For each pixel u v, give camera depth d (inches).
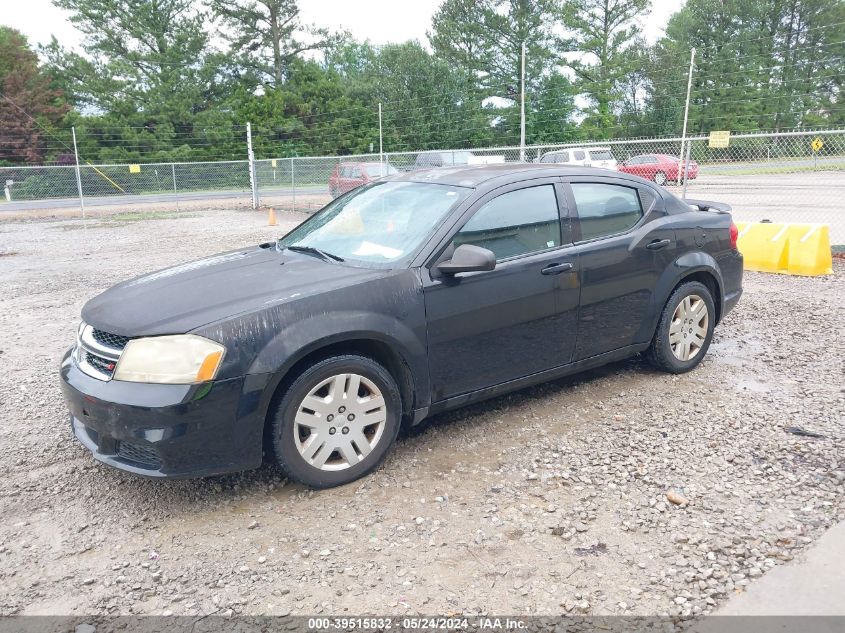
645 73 2105.1
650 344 196.4
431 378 151.0
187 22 1948.8
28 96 1755.7
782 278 348.8
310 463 137.1
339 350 141.5
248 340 128.3
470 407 183.3
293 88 2054.6
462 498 136.5
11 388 209.8
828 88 2082.9
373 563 116.0
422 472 147.6
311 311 134.7
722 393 188.4
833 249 417.7
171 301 138.8
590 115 2057.1
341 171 840.9
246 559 118.3
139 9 1892.2
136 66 1929.1
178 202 1033.5
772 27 2194.9
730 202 723.4
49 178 1055.6
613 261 177.8
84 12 1865.2
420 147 1993.1
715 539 120.0
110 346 132.9
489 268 142.1
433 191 168.4
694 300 201.6
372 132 1978.3
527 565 114.4
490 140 1978.3
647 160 772.6
